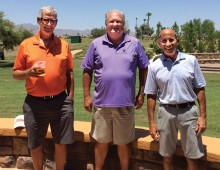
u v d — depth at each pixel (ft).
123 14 13.17
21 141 16.39
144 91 13.00
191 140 12.30
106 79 13.14
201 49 162.91
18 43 146.61
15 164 16.62
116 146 15.21
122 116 13.51
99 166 14.79
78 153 15.89
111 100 13.24
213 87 48.32
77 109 27.99
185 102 12.23
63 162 14.69
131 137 14.01
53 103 13.78
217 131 20.74
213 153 12.59
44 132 14.26
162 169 14.19
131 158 14.87
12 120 17.60
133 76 13.39
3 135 16.25
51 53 13.53
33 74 12.95
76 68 91.20
